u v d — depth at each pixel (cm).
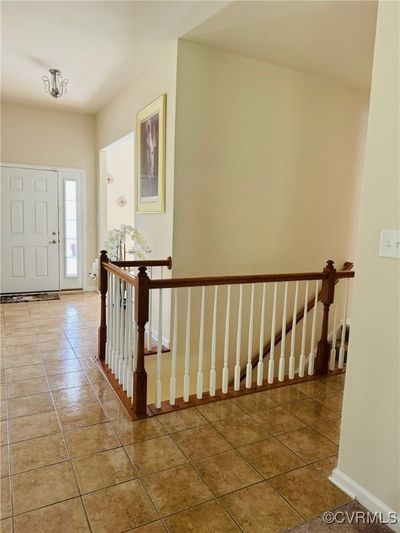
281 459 210
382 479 174
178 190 335
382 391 174
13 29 312
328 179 423
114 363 305
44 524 162
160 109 349
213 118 342
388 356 171
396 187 164
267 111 370
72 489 183
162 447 217
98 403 264
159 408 258
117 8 274
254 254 384
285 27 291
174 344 261
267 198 384
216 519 168
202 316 267
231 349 385
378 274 173
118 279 286
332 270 317
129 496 179
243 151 363
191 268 350
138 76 410
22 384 291
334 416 257
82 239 612
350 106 425
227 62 342
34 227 578
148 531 161
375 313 175
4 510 169
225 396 280
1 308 508
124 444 219
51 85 443
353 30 292
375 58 169
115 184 657
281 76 372
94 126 598
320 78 397
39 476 191
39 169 569
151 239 388
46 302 545
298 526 167
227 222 364
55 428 233
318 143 409
